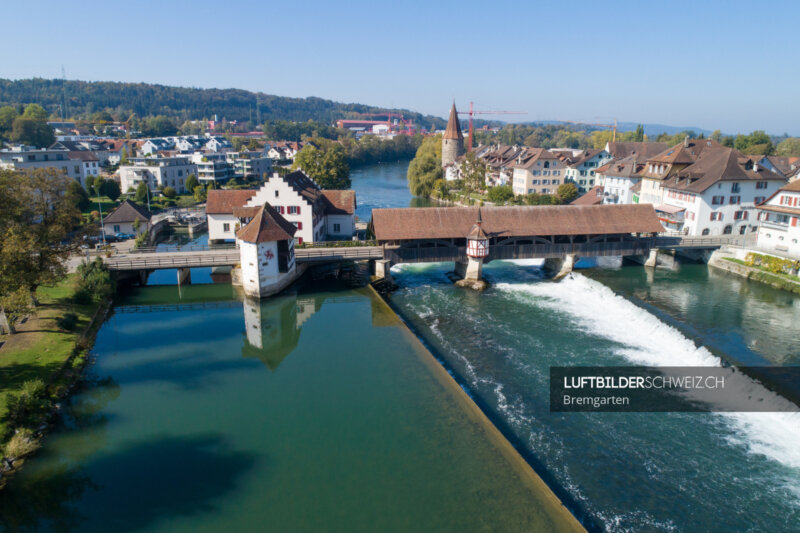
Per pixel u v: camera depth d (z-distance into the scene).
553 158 105.94
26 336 36.22
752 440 26.69
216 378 33.88
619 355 37.03
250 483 23.30
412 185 123.94
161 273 61.38
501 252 55.53
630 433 27.42
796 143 154.25
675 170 75.94
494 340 39.97
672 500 22.66
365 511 21.45
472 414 28.75
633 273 58.38
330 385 32.59
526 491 22.45
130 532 20.52
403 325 42.84
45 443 26.38
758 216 67.88
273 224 49.78
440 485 22.91
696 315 43.62
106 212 86.75
